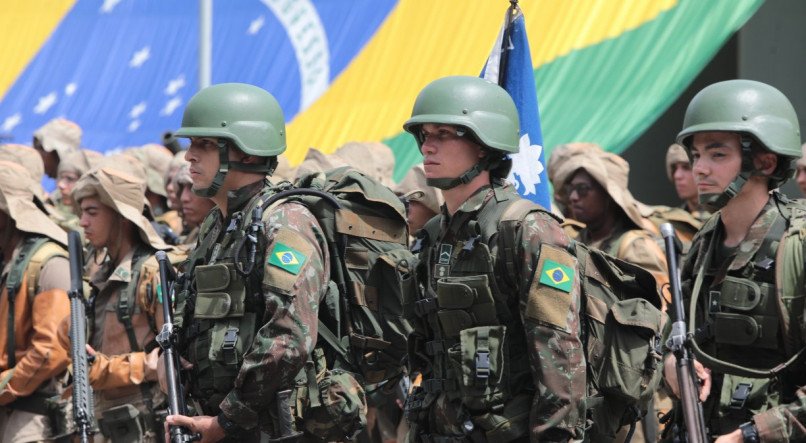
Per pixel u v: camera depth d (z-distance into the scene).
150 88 33.69
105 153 33.03
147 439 14.71
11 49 37.78
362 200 11.31
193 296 11.03
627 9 23.44
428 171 10.06
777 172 10.00
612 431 10.42
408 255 11.26
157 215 22.25
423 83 26.55
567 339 9.52
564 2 24.16
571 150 17.64
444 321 9.98
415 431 10.45
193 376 10.92
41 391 15.84
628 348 10.26
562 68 23.41
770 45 28.42
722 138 9.92
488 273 9.77
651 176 32.31
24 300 15.77
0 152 20.16
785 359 9.73
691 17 22.56
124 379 14.55
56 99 35.53
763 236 9.91
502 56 14.19
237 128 10.98
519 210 9.77
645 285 10.62
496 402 9.75
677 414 10.42
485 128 9.94
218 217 11.33
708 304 10.16
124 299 14.91
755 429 9.31
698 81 30.94
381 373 11.38
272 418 10.54
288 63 29.62
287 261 10.39
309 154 19.00
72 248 13.49
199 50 29.55
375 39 28.27
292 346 10.25
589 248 10.49
